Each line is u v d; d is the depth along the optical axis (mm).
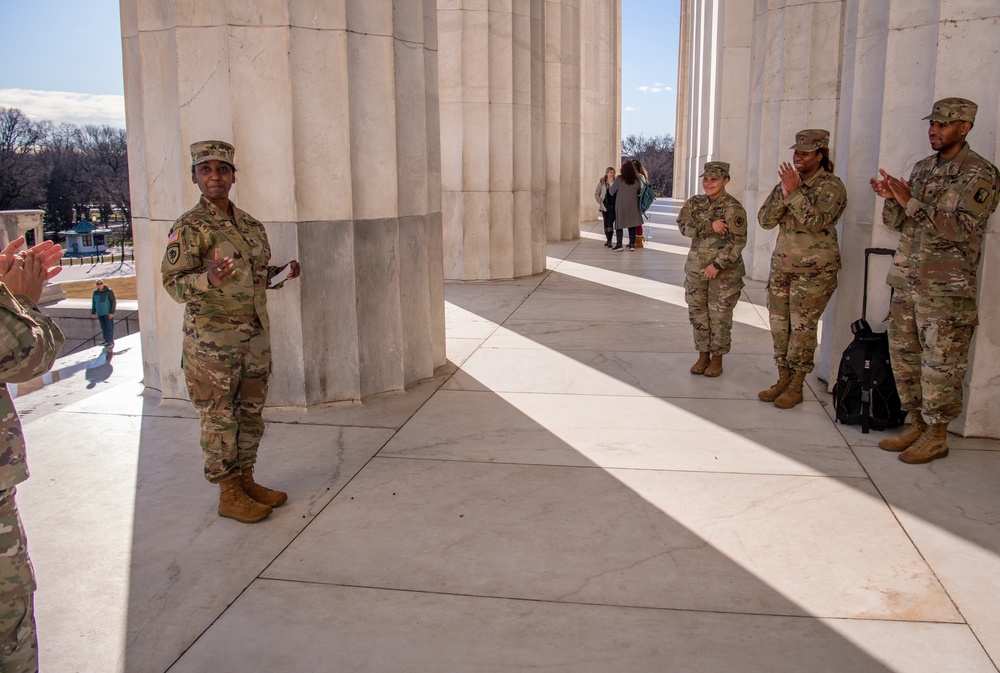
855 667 2912
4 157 56656
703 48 31734
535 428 5602
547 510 4273
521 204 13000
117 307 18047
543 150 13672
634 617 3248
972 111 4531
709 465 4887
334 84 5715
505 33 12297
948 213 4516
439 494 4492
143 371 6594
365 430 5578
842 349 6215
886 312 5766
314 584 3543
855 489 4508
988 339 5148
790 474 4734
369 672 2916
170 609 3352
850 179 6035
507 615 3275
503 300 10961
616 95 33125
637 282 12555
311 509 4316
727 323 6766
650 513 4227
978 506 4270
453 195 12523
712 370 6914
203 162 4016
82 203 60750
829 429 5535
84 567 3721
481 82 12242
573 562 3711
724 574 3592
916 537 3928
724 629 3162
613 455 5070
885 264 5711
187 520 4215
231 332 4023
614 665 2932
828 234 5750
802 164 5699
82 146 60188
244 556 3811
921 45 5277
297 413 5953
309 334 5895
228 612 3324
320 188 5777
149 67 5832
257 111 5582
